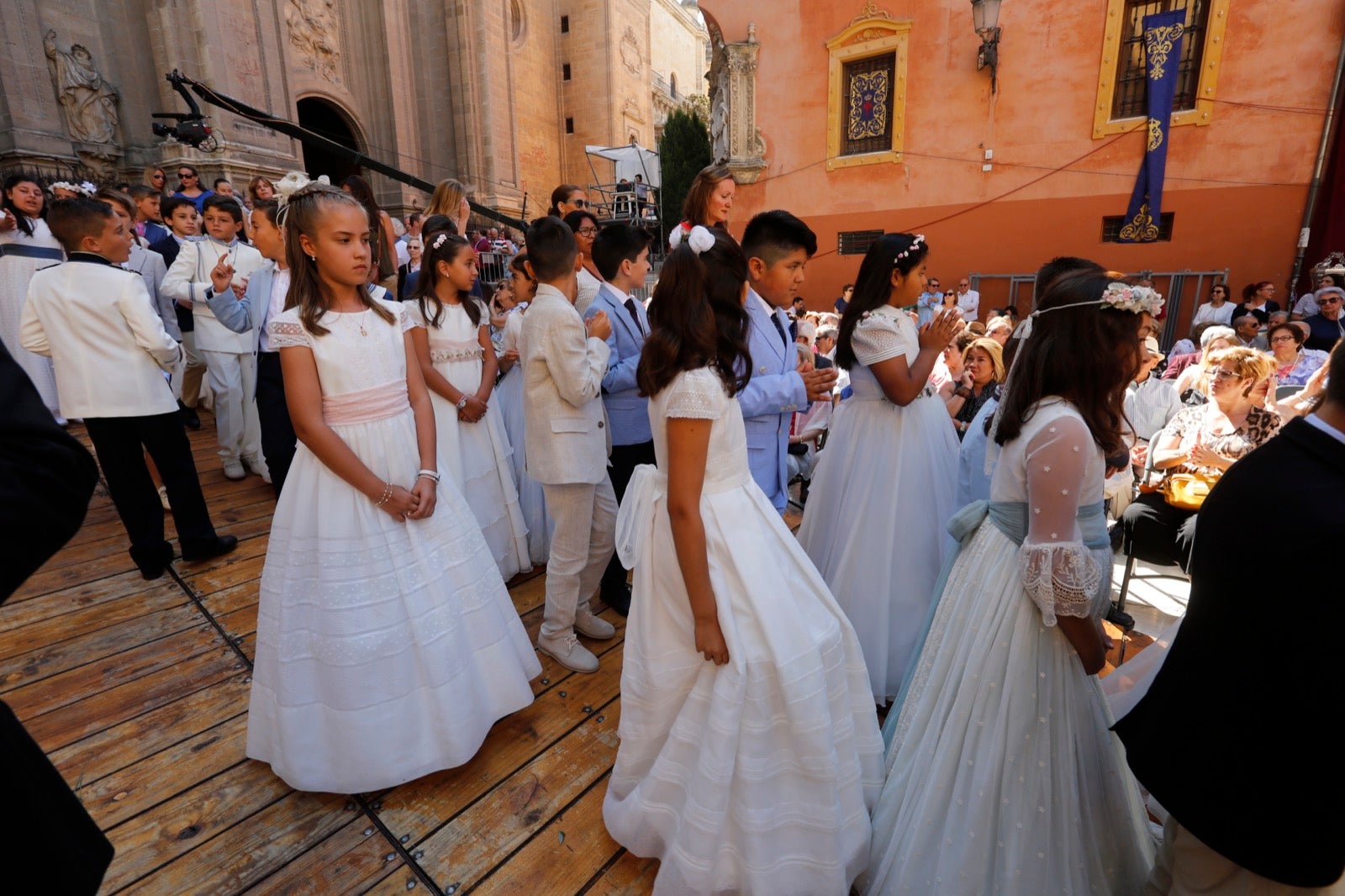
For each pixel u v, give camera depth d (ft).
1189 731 3.85
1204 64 29.78
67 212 9.20
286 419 11.27
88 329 9.42
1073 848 4.86
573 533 8.18
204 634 9.06
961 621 5.52
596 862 5.80
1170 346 32.32
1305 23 27.91
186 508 10.71
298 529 6.18
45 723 7.36
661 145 70.79
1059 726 4.94
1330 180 28.68
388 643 6.07
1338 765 3.29
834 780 4.98
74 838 2.89
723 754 4.85
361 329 6.21
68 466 2.65
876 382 7.92
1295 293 29.78
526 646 7.60
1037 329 5.05
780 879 4.99
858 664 5.82
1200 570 3.86
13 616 9.41
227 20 45.96
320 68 56.80
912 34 34.58
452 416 9.44
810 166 38.58
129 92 43.27
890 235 7.68
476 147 69.82
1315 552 3.21
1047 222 33.81
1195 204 31.01
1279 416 9.06
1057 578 4.60
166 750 7.01
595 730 7.40
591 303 9.41
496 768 6.84
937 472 7.96
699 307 4.85
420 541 6.42
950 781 5.27
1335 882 3.41
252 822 6.14
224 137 44.86
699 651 4.96
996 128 33.88
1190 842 4.19
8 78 37.63
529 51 81.87
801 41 37.27
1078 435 4.62
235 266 13.65
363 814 6.25
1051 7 31.76
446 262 9.22
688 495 4.83
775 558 5.35
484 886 5.56
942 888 5.04
